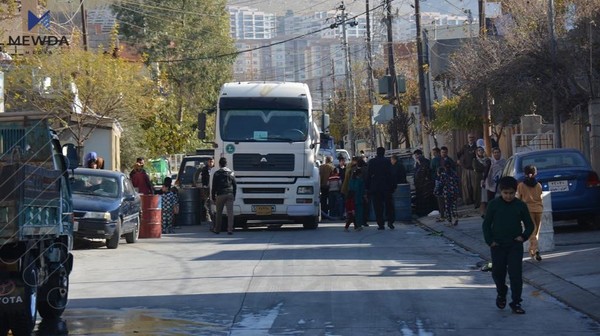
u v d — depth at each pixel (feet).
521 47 104.27
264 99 104.37
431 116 185.78
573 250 68.59
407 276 60.85
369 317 45.80
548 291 53.62
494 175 95.50
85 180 88.02
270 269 65.72
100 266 70.69
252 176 103.50
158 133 190.90
